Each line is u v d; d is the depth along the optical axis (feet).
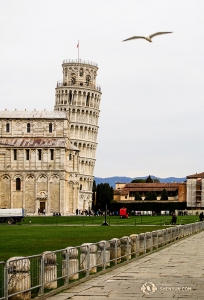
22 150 621.31
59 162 618.44
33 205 617.62
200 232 305.73
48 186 617.21
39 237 236.63
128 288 95.30
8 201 618.44
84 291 92.48
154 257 151.84
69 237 235.40
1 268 78.38
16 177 620.49
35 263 86.12
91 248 112.78
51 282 91.35
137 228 319.88
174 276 110.52
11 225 389.39
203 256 154.61
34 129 635.25
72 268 101.09
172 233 219.61
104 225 370.53
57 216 558.56
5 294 76.07
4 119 636.89
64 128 634.02
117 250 131.13
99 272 114.62
